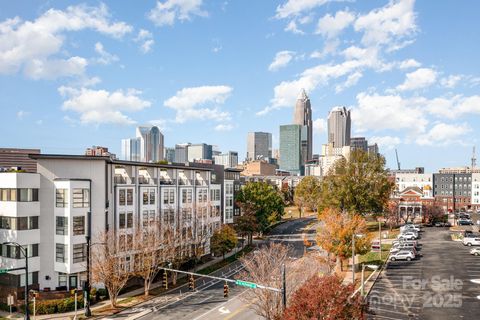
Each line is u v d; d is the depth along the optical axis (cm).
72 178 5519
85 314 4659
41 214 5400
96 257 5075
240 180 11975
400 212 12788
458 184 16912
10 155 9125
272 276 4300
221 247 7631
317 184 16038
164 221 6419
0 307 5031
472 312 4188
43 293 5094
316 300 2736
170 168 6862
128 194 6025
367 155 9744
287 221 14450
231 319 4444
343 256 6134
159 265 5809
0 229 5281
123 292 5700
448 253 7262
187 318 4519
